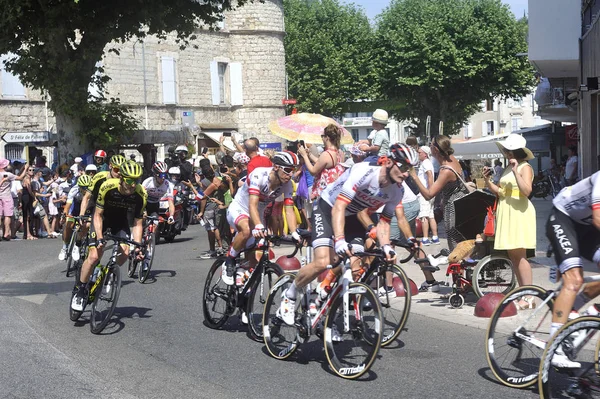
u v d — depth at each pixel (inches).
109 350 277.6
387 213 263.0
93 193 313.4
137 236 313.1
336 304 242.8
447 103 1947.6
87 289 321.4
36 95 1316.4
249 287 295.4
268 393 224.1
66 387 230.7
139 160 1434.5
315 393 223.5
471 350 271.1
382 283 275.0
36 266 528.1
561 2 721.6
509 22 1865.2
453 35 1860.2
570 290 218.5
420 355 265.1
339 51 2178.9
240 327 315.9
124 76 1466.5
